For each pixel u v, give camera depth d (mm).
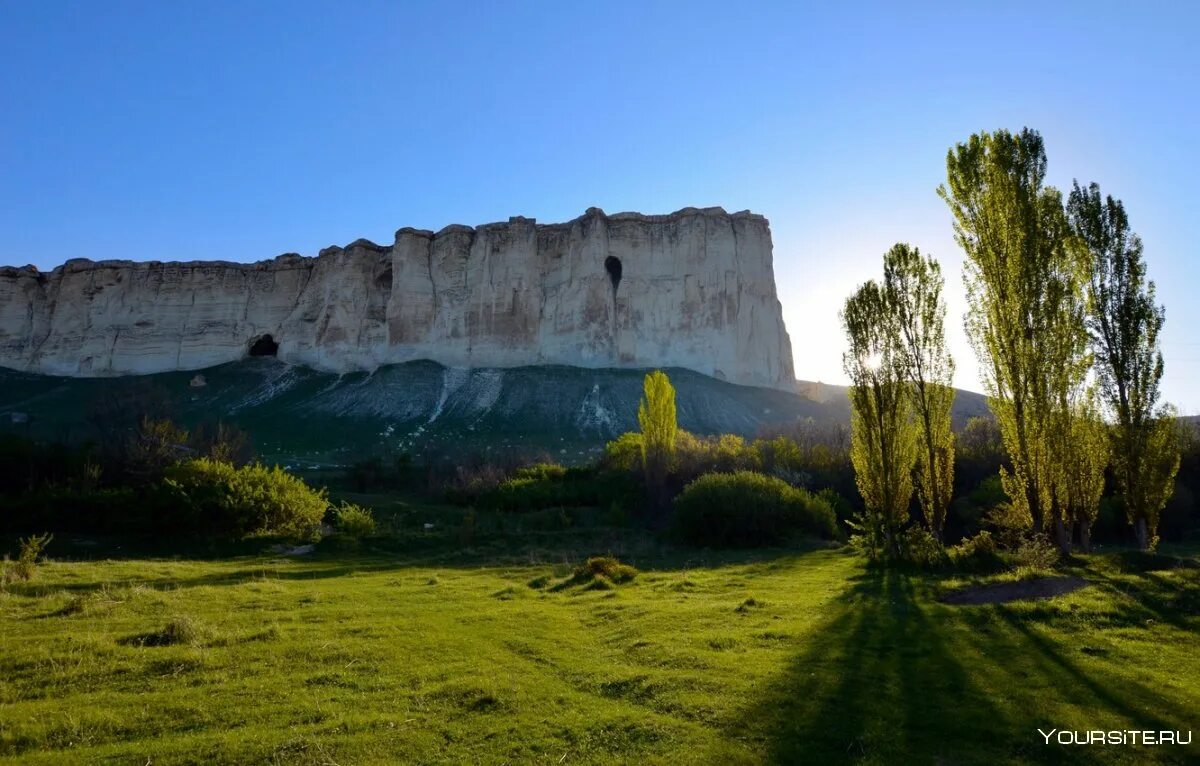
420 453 67375
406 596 16484
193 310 114375
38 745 7258
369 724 7895
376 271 112188
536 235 110000
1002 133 20062
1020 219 19531
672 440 40844
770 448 45531
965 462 39438
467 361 102062
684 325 103688
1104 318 21469
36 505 27469
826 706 8125
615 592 16859
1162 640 10055
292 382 101500
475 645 11516
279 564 23062
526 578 20359
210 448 46000
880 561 19938
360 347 106562
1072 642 10180
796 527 29891
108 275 115812
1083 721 7426
